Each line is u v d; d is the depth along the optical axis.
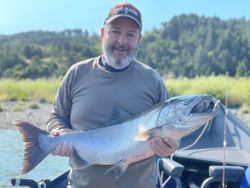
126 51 1.41
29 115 7.98
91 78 1.43
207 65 34.03
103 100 1.41
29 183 1.78
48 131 1.48
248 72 30.36
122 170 1.34
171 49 38.97
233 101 9.72
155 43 40.16
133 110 1.40
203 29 42.47
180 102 1.24
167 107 1.26
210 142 2.11
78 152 1.39
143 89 1.42
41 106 9.76
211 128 2.13
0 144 4.34
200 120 1.22
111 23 1.41
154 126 1.26
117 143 1.34
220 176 1.69
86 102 1.42
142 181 1.40
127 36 1.41
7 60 30.44
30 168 1.36
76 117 1.43
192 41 40.06
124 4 1.42
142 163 1.39
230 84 10.66
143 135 1.27
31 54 33.78
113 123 1.37
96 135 1.38
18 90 12.06
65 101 1.48
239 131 2.12
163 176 1.95
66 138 1.39
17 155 3.72
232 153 2.00
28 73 28.16
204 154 2.00
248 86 10.27
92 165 1.40
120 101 1.40
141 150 1.31
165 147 1.26
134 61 1.46
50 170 3.08
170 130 1.24
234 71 33.91
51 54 33.84
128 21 1.40
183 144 2.10
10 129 6.02
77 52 33.66
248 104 9.63
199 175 2.01
